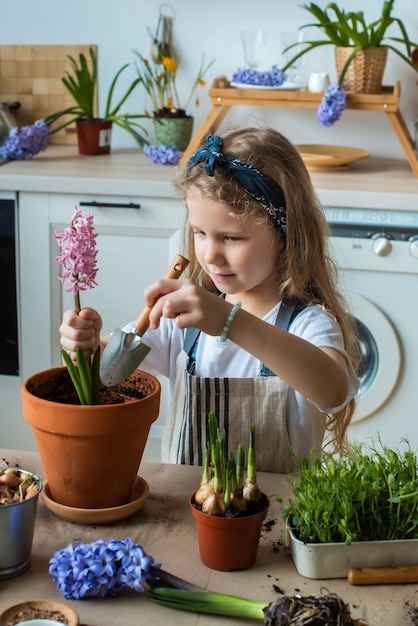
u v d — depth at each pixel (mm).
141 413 1075
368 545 978
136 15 3025
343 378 1232
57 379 1213
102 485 1088
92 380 1122
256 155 1319
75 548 949
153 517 1108
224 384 1321
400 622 897
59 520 1095
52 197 2572
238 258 1293
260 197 1304
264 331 1149
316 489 1012
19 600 918
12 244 2623
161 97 2990
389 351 2504
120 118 3006
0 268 2648
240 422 1327
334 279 1573
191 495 1078
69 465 1075
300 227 1381
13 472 1052
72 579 919
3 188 2564
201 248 1321
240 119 3051
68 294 2650
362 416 2566
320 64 2971
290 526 1022
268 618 838
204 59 3033
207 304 1111
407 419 2568
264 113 3037
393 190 2451
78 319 1232
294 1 2922
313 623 815
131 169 2717
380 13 2883
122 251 2598
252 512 992
